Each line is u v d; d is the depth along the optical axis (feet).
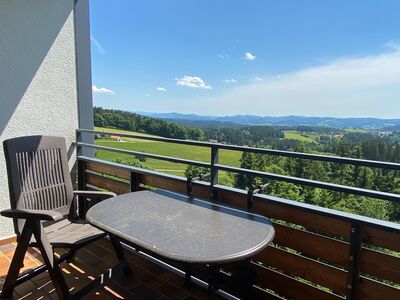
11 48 9.24
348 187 5.40
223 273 6.95
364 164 5.29
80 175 10.99
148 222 5.16
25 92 9.65
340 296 5.65
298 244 6.10
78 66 10.93
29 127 9.82
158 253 4.11
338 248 5.59
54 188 7.22
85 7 10.98
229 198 7.08
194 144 7.73
